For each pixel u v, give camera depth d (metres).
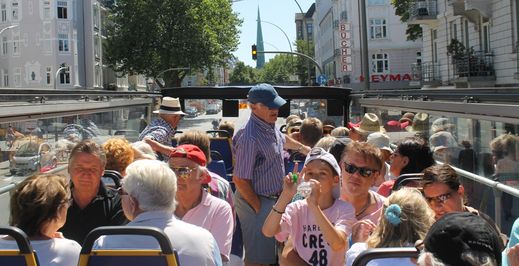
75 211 4.13
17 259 2.83
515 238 3.14
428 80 32.75
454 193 3.71
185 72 58.84
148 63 56.12
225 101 9.80
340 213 3.99
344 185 4.21
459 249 2.26
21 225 3.12
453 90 5.97
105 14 65.81
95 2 61.50
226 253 4.20
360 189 4.13
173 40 55.75
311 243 3.98
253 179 5.28
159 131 7.01
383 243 3.03
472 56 26.02
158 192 3.23
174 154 4.13
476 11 26.52
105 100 8.02
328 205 4.05
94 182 4.13
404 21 36.66
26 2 57.62
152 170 3.26
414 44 55.50
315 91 9.62
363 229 3.73
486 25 26.08
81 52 59.44
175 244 3.14
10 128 5.79
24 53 57.78
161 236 2.84
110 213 4.18
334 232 3.75
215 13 59.53
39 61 57.53
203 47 56.31
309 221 4.00
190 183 4.11
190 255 3.15
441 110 6.09
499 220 5.13
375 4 55.72
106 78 66.88
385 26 55.84
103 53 64.62
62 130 7.00
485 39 26.39
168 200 3.27
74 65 58.44
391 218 3.01
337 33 66.06
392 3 37.69
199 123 10.31
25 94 5.51
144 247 3.05
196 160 4.13
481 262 2.22
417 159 4.92
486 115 5.05
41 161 6.40
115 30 57.91
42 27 57.44
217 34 60.09
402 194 3.11
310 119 6.77
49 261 3.10
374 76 55.69
